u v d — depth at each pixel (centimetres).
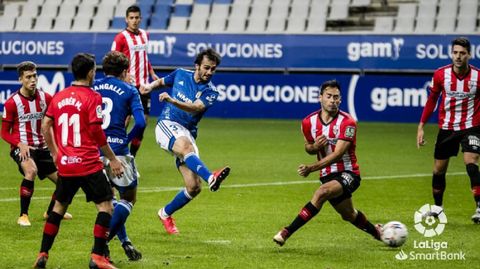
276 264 1823
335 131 1994
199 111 2166
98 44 5806
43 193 2858
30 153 2361
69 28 6475
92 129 1711
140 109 1889
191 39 5706
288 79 5600
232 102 5728
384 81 5462
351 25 6128
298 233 2205
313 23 6159
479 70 2397
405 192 2981
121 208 1845
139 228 2252
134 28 3394
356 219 2027
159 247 2003
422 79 5394
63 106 1727
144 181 3178
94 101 1722
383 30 6041
